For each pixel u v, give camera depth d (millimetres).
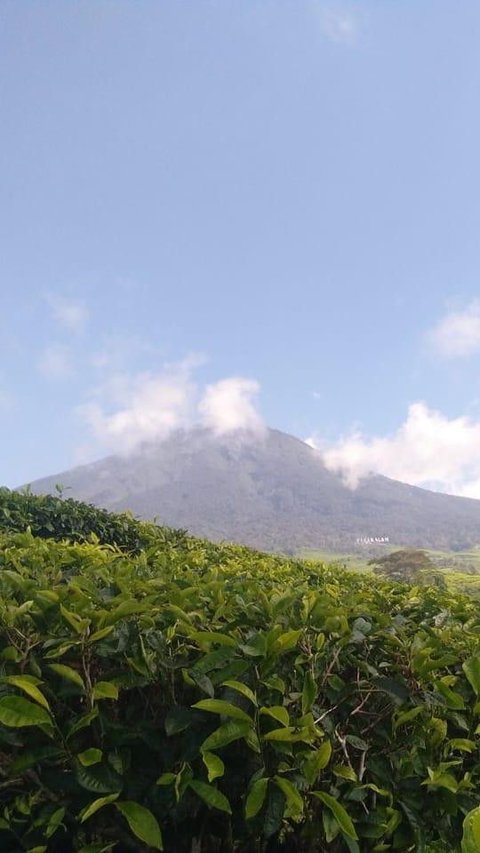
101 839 2725
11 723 2490
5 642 2791
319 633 3289
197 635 2883
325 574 6301
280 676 3000
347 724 3152
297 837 3078
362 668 3178
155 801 2670
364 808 3000
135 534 9133
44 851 2525
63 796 2645
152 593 3539
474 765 3346
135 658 2795
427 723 3207
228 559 6520
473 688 3346
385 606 4418
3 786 2578
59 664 2682
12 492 9117
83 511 9164
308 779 2789
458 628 3994
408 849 3104
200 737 2734
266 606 3367
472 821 1675
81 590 3281
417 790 3119
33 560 4160
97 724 2709
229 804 2779
